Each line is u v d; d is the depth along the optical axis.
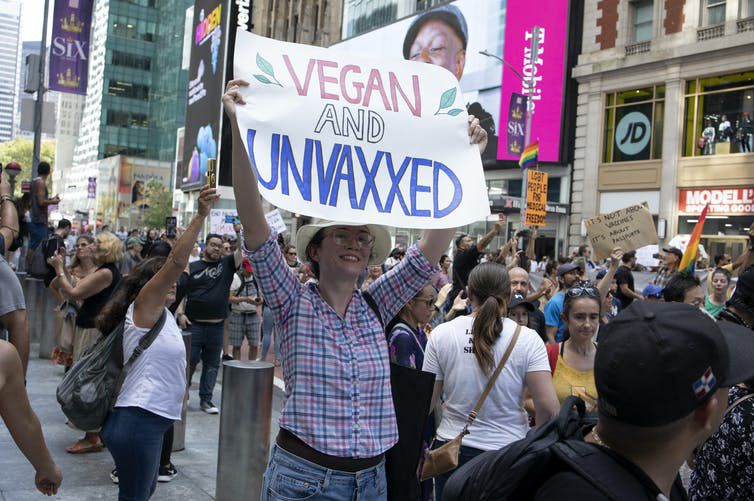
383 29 37.44
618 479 1.33
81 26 21.75
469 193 2.89
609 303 6.37
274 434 7.04
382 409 2.56
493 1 30.66
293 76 2.78
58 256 6.63
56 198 11.11
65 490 4.97
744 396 2.33
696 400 1.31
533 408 3.92
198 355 7.85
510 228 30.09
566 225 28.84
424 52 34.22
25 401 2.46
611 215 8.36
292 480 2.43
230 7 45.06
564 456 1.38
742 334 1.65
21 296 3.59
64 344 7.77
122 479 3.86
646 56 25.95
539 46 29.02
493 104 30.44
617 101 27.41
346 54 2.90
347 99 2.83
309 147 2.72
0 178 5.21
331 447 2.41
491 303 3.57
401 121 2.90
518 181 30.28
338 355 2.52
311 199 2.65
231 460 4.91
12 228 5.09
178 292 6.54
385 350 2.66
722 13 24.09
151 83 100.12
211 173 3.92
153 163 87.31
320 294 2.67
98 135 97.12
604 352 1.38
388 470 2.65
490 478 1.47
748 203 23.22
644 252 15.99
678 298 5.53
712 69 24.16
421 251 2.85
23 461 5.48
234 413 4.93
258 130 2.65
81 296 6.55
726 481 2.30
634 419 1.33
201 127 49.62
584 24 28.33
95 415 3.78
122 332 3.88
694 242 8.21
